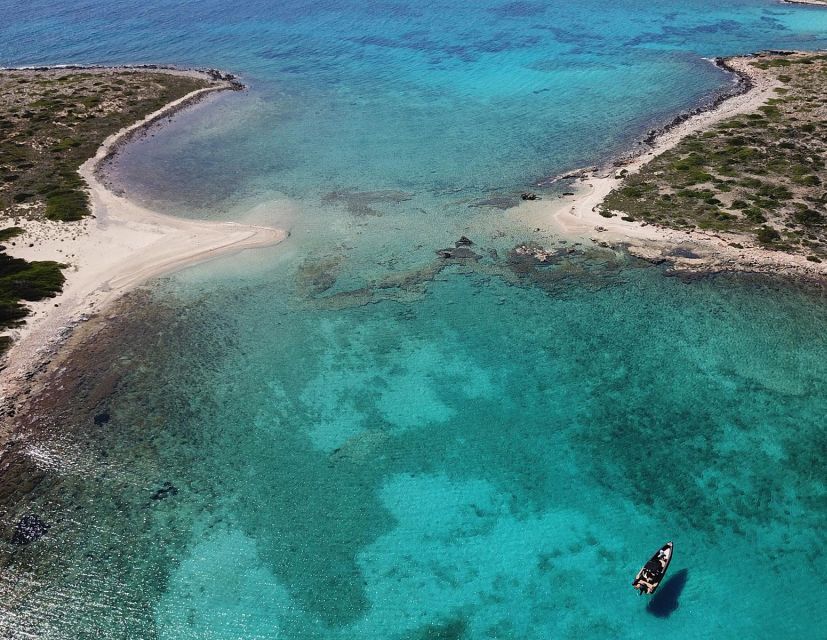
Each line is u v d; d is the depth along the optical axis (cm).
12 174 7181
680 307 5088
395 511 3750
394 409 4362
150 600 3322
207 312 5219
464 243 5997
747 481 3822
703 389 4397
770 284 5241
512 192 6919
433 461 4022
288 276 5641
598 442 4097
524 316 5097
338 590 3381
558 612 3269
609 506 3738
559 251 5803
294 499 3809
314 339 4953
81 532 3609
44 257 5750
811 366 4522
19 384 4484
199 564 3481
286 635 3200
